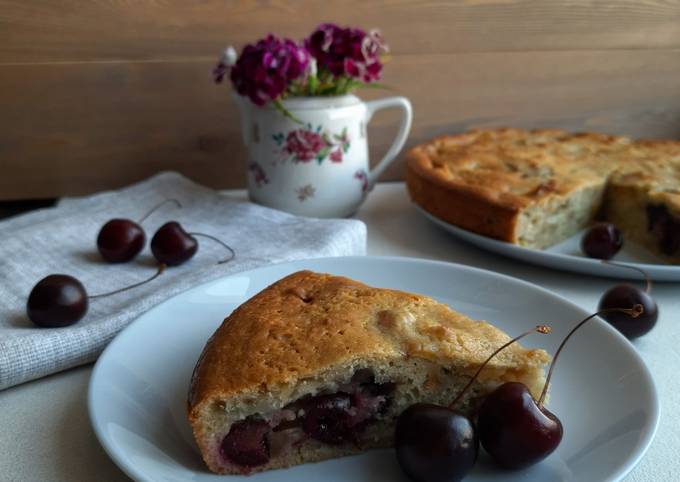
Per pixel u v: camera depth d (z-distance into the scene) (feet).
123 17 1.49
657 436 0.84
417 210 1.55
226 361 0.85
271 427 0.84
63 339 0.95
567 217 1.48
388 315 0.91
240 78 1.31
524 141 1.71
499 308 1.05
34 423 0.87
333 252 1.22
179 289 1.09
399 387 0.88
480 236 1.29
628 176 1.53
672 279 1.16
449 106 1.72
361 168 1.44
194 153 1.64
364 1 1.57
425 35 1.63
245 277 1.10
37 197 1.61
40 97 1.52
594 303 1.15
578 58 1.72
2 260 1.20
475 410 0.89
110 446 0.75
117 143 1.59
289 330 0.89
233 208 1.41
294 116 1.33
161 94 1.57
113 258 1.21
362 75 1.33
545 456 0.77
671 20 1.71
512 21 1.65
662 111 1.81
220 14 1.52
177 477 0.77
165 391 0.89
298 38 1.57
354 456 0.87
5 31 1.45
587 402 0.86
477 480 0.79
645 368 0.86
